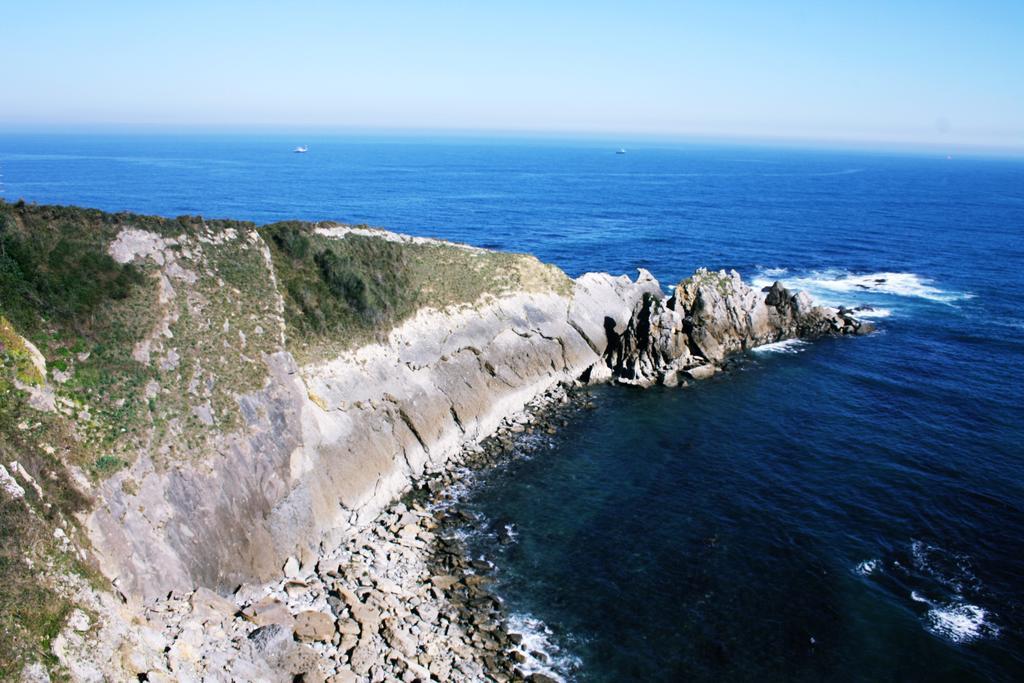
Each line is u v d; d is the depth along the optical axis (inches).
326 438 1790.1
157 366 1551.4
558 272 3011.8
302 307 2018.9
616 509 1870.1
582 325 2901.1
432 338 2331.4
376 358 2103.8
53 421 1320.1
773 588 1540.4
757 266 4751.5
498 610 1454.2
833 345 3238.2
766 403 2596.0
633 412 2527.1
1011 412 2488.9
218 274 1828.2
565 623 1423.5
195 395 1565.0
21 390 1309.1
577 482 2016.5
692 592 1526.8
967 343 3255.4
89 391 1424.7
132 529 1311.5
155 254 1727.4
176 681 1046.4
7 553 1009.5
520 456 2178.9
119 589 1222.9
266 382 1706.4
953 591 1525.6
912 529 1761.8
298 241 2181.3
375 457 1910.7
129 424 1429.6
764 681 1284.4
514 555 1653.5
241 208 6929.1
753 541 1718.8
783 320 3297.2
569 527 1780.3
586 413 2518.5
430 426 2151.8
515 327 2650.1
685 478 2041.1
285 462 1637.6
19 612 951.6
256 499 1541.6
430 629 1376.7
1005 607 1473.9
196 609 1274.6
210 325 1700.3
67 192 7755.9
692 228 6446.9
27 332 1406.3
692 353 3014.3
